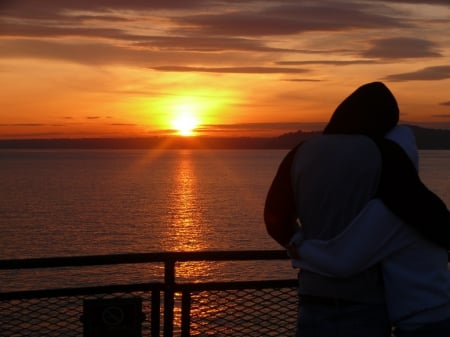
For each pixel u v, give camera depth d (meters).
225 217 79.12
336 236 2.78
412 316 2.71
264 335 4.23
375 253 2.71
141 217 79.12
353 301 2.79
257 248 54.09
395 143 2.79
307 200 2.88
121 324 3.95
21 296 3.90
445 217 2.66
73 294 3.94
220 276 28.25
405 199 2.66
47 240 58.47
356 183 2.76
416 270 2.73
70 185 149.88
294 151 3.03
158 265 32.66
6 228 67.00
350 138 2.84
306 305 2.90
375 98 2.88
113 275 29.92
